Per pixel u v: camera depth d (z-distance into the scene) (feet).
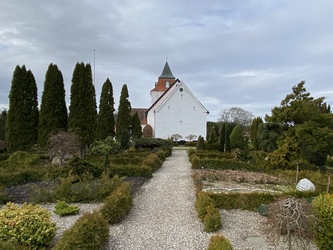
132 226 21.59
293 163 41.83
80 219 17.01
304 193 26.03
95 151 55.62
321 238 15.94
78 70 62.95
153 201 28.63
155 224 22.15
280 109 52.60
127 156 57.41
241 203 25.93
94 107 64.95
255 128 84.43
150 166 45.34
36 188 29.01
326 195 17.84
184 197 30.25
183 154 80.94
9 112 60.29
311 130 48.14
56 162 48.98
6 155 53.72
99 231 16.65
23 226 15.81
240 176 39.01
